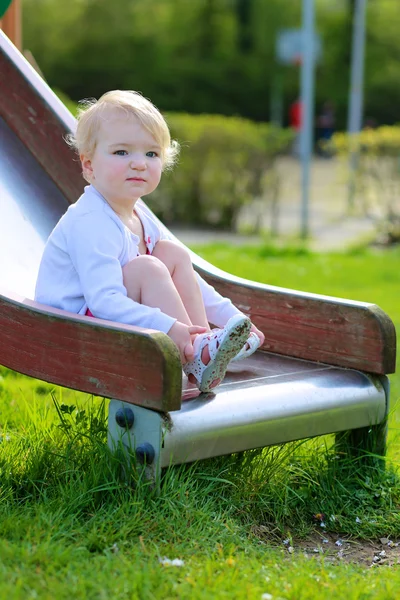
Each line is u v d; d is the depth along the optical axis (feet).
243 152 50.37
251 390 11.15
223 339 10.30
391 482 12.21
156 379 9.94
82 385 10.62
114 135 11.39
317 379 11.92
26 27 138.62
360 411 12.02
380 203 47.96
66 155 15.16
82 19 139.64
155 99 142.10
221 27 145.79
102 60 140.05
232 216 51.34
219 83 143.64
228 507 10.92
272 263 37.65
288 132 51.19
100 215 11.32
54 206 15.02
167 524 10.00
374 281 33.50
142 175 11.49
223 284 13.62
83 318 10.62
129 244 11.48
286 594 8.86
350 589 9.15
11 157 15.35
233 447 10.64
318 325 12.72
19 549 9.11
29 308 11.04
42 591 8.45
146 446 10.15
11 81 15.65
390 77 148.66
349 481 12.21
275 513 11.39
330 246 46.32
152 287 11.03
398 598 9.07
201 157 50.55
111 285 10.89
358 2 66.33
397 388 18.49
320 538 11.23
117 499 10.32
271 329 13.21
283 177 52.06
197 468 11.10
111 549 9.50
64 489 10.64
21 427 13.53
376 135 47.44
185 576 9.06
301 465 12.28
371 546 11.14
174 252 11.85
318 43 60.03
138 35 140.46
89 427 12.12
